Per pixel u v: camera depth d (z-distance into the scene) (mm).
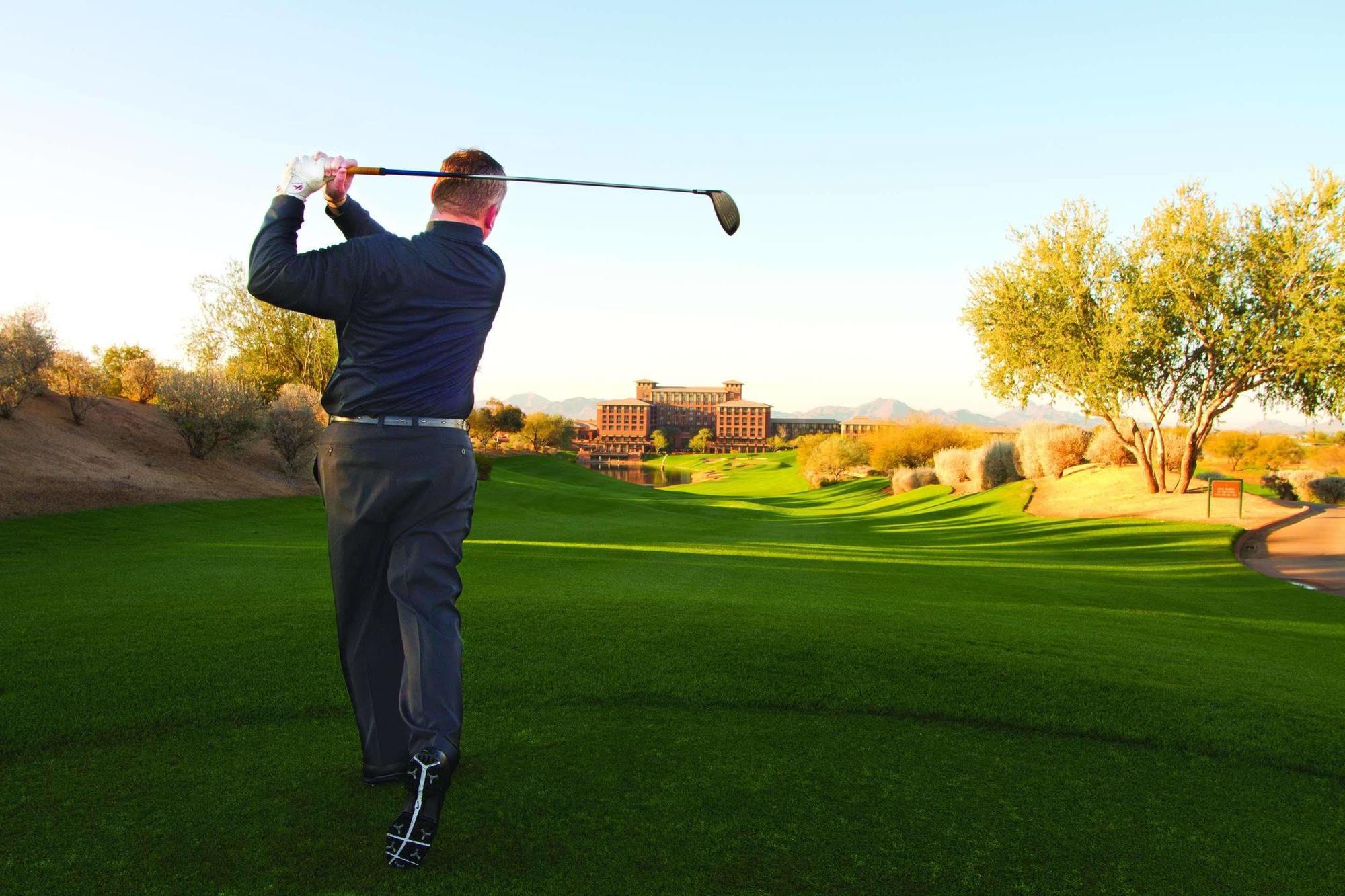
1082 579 14711
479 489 38094
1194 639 7594
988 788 3174
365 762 2898
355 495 2641
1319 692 5117
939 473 42375
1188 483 27797
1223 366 25031
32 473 19406
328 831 2561
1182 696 4508
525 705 3996
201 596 6922
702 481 95438
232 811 2693
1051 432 35250
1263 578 16188
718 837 2635
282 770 3049
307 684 4055
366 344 2588
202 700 3783
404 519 2645
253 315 37125
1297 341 22766
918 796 3062
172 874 2277
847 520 32938
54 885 2205
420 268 2586
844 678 4543
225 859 2371
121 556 11188
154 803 2748
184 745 3307
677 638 5270
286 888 2223
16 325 22266
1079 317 26844
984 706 4184
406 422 2621
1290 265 23016
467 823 2666
